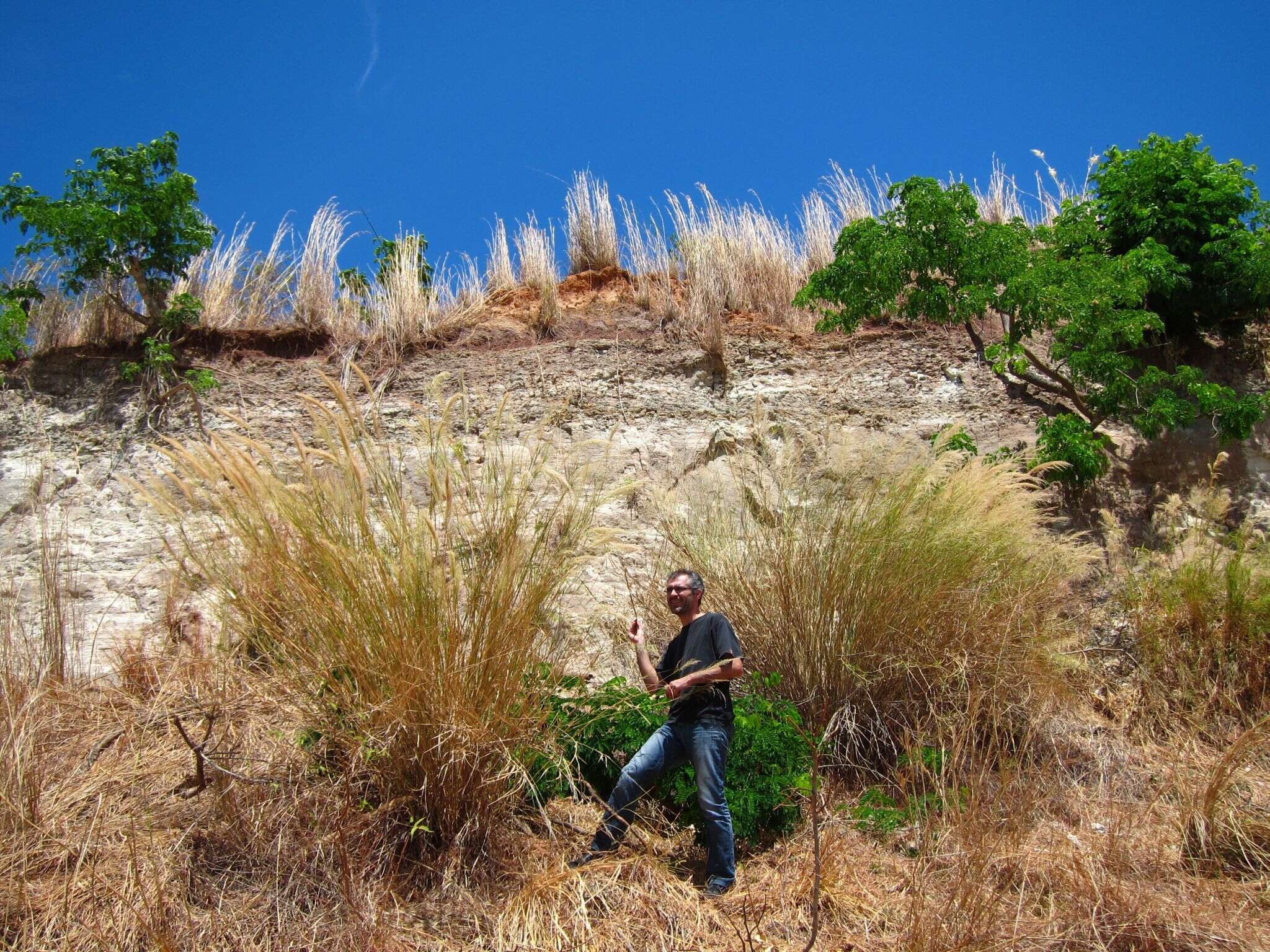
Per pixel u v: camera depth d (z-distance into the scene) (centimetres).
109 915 365
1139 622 648
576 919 375
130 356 841
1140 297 794
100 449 791
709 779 431
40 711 468
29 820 402
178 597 526
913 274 895
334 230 928
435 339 875
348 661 416
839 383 853
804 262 1007
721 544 629
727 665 438
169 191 845
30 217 805
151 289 858
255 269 907
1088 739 577
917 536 569
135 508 749
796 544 596
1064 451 759
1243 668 617
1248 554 660
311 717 423
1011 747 540
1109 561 719
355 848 402
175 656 501
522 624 432
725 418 828
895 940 372
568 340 877
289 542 430
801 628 573
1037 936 367
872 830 468
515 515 446
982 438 823
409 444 757
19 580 698
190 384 805
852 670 546
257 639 431
